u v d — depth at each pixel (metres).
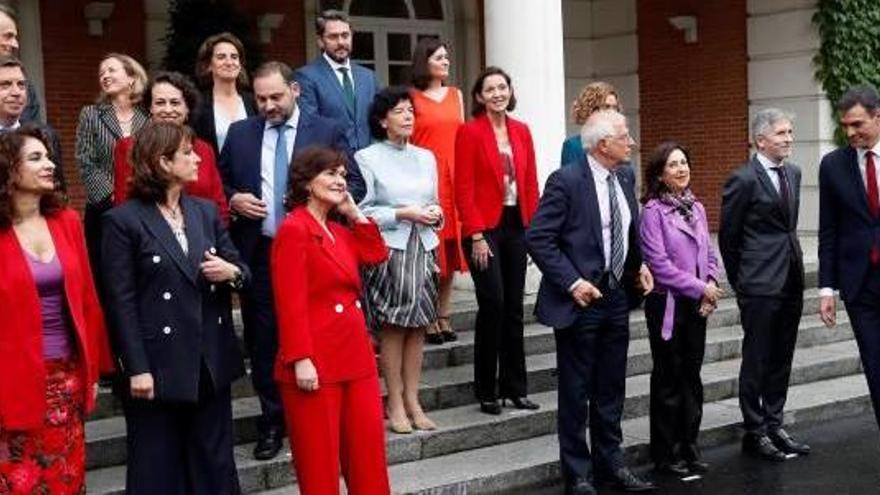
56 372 4.13
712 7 13.14
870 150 5.51
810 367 7.96
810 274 9.70
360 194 5.59
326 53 6.13
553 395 6.94
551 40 8.46
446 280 7.23
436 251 6.26
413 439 5.89
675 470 5.94
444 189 6.79
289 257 4.38
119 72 5.44
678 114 13.65
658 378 5.89
